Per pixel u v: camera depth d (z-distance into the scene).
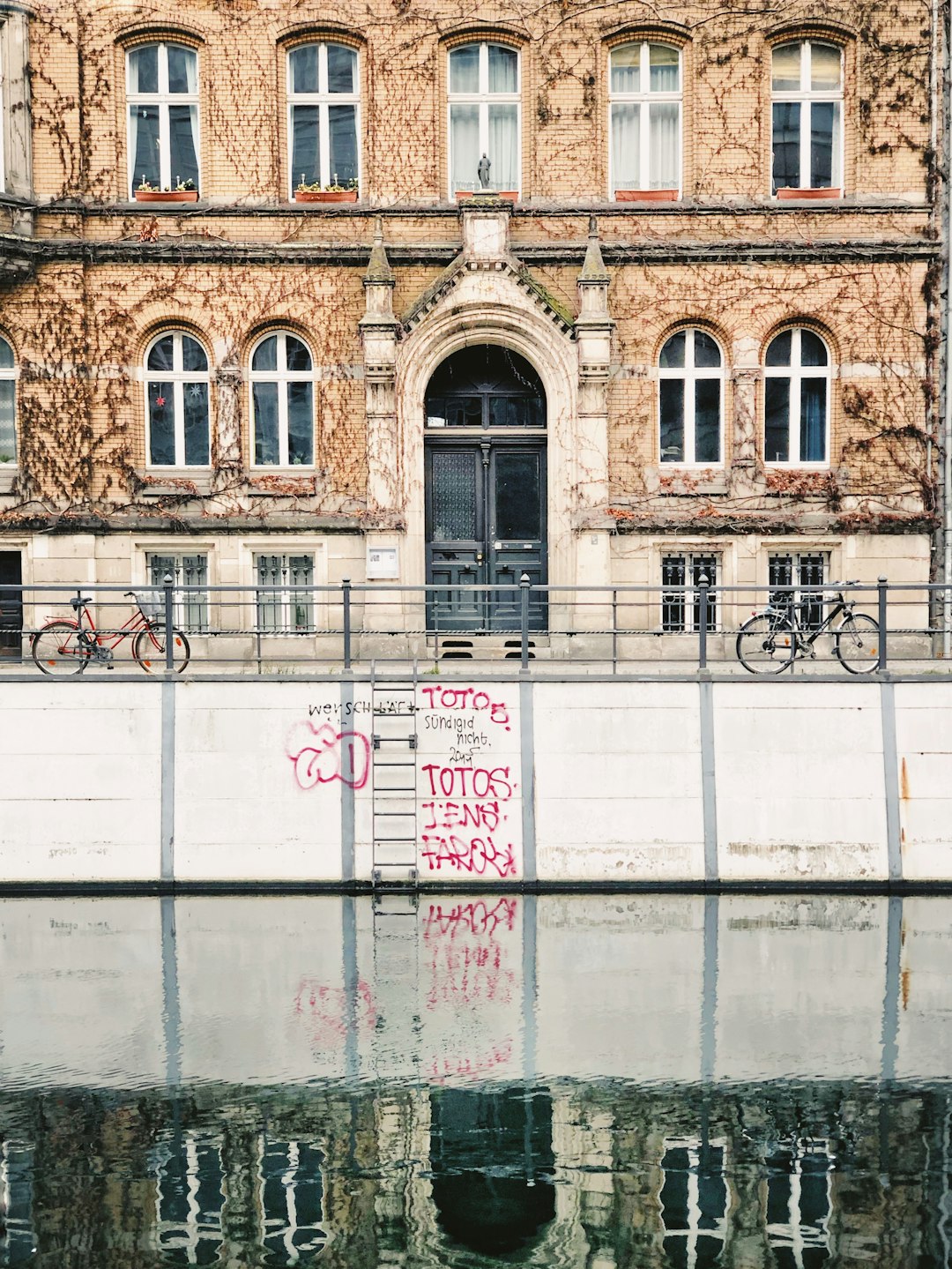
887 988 13.61
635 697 16.75
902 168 21.58
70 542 21.41
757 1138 10.88
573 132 21.58
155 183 21.73
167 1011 13.13
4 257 20.77
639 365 21.67
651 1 21.36
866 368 21.67
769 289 21.59
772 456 22.09
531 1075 11.87
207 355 21.75
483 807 16.55
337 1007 13.23
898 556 21.69
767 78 21.56
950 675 17.03
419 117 21.50
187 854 16.45
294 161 21.84
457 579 22.25
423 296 20.94
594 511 21.17
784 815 16.48
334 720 16.69
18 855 16.45
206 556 21.75
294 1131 11.08
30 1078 11.89
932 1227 9.80
